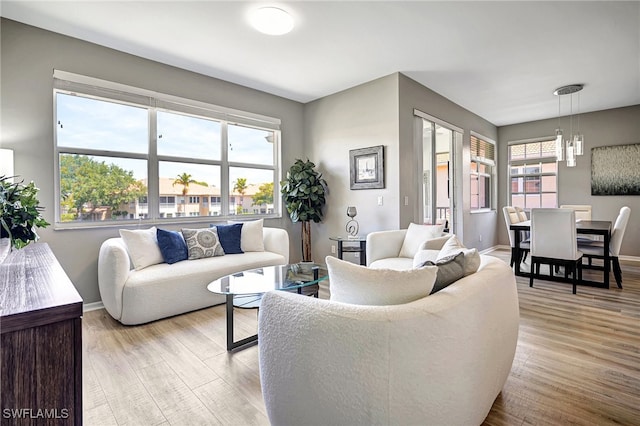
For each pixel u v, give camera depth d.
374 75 3.93
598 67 3.74
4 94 2.66
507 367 1.59
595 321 2.68
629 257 5.36
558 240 3.60
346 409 1.05
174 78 3.63
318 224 4.88
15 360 0.76
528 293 3.51
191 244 3.32
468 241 5.48
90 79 3.05
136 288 2.62
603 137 5.55
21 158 2.74
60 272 1.29
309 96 4.73
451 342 1.10
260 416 1.54
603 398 1.64
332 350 1.07
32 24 2.76
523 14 2.66
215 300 3.13
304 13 2.61
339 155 4.53
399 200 3.84
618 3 2.52
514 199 6.62
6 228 1.43
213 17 2.66
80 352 0.85
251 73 3.85
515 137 6.55
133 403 1.64
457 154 5.17
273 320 1.25
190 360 2.08
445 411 1.09
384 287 1.20
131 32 2.90
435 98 4.57
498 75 3.95
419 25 2.81
